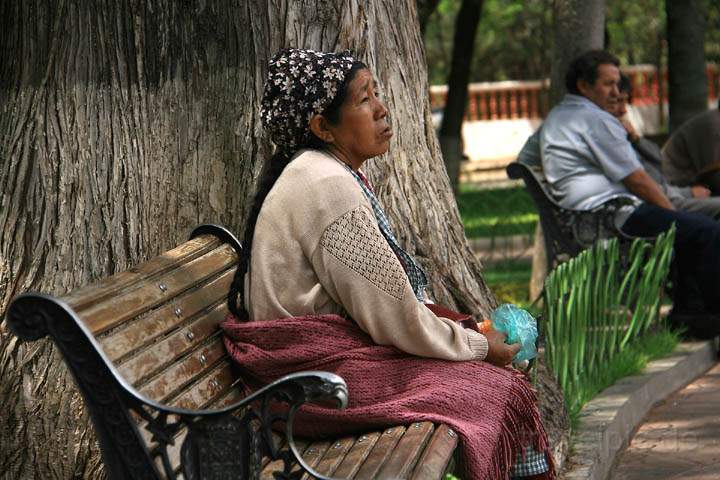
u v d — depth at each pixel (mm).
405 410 3547
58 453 4441
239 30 4621
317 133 3820
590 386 5965
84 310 3006
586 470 4906
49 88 4625
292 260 3656
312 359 3631
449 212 5145
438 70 38250
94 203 4562
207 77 4645
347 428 3609
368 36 4781
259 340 3658
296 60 3799
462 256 5137
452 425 3471
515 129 31672
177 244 4609
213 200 4609
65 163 4574
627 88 7957
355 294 3598
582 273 5836
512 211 13953
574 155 7492
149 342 3277
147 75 4629
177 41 4629
